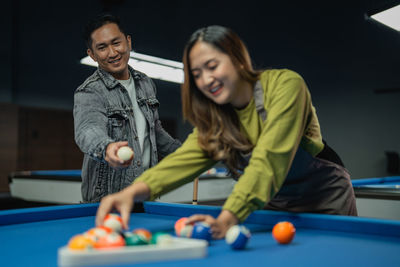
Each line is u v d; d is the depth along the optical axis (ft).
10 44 24.31
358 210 9.07
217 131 4.71
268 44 26.78
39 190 14.12
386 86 22.84
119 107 7.22
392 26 10.77
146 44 28.76
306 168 5.07
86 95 6.82
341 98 24.27
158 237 3.22
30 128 24.86
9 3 24.34
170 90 30.71
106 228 3.29
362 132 23.52
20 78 24.86
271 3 26.61
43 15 25.70
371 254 3.20
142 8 28.76
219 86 4.25
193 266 2.81
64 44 26.37
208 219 3.65
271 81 4.42
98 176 7.12
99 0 27.45
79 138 6.15
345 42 24.12
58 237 4.01
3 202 18.08
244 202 3.79
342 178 5.32
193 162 4.70
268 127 4.06
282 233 3.53
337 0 24.39
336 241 3.71
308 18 25.35
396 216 8.48
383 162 22.79
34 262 3.02
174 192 11.88
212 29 4.20
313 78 25.23
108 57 7.26
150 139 7.69
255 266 2.82
